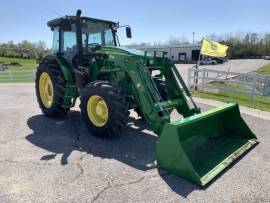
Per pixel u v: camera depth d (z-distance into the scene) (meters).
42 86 7.32
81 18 6.48
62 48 6.98
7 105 8.91
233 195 3.63
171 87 5.89
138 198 3.53
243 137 5.52
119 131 5.39
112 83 5.45
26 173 4.14
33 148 5.12
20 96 10.77
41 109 7.51
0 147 5.15
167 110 5.13
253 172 4.25
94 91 5.45
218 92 12.85
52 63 7.03
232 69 34.53
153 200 3.49
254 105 9.91
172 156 4.08
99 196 3.56
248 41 78.69
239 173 4.21
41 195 3.57
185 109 5.72
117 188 3.75
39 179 3.96
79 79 6.48
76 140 5.56
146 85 5.06
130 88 5.58
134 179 3.99
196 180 3.84
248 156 4.83
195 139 4.83
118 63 5.59
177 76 5.83
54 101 6.79
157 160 4.28
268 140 5.67
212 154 4.72
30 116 7.41
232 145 5.15
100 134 5.54
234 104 5.43
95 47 6.47
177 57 61.34
